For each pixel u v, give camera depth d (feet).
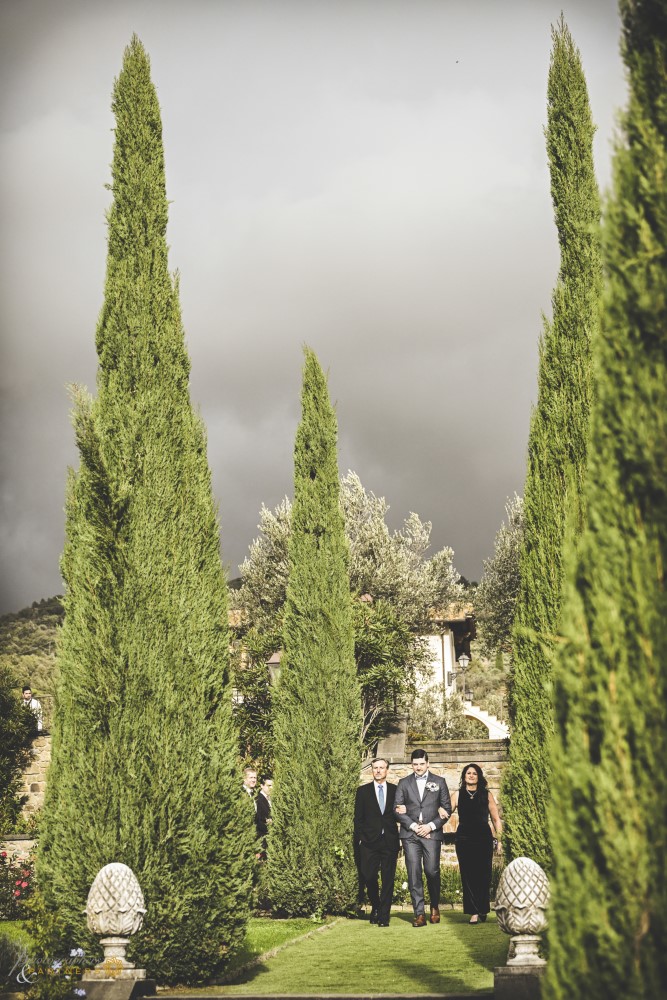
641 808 10.98
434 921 36.55
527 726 24.52
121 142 29.19
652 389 12.48
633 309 12.89
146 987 21.35
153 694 23.99
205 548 27.55
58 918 22.76
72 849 23.00
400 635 67.82
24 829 60.64
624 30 14.30
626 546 12.07
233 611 89.66
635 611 11.75
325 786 42.34
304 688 43.83
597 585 12.03
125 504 25.23
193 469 27.55
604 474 12.48
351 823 42.22
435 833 35.96
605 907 10.83
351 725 43.70
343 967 25.75
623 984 10.48
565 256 27.71
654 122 13.64
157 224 28.96
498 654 104.78
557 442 25.76
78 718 23.68
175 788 23.53
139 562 24.82
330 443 47.37
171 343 27.96
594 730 11.72
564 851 11.43
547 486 25.68
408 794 36.24
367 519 87.15
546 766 23.67
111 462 25.80
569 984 10.91
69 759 23.75
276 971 25.68
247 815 25.40
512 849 24.22
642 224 13.14
